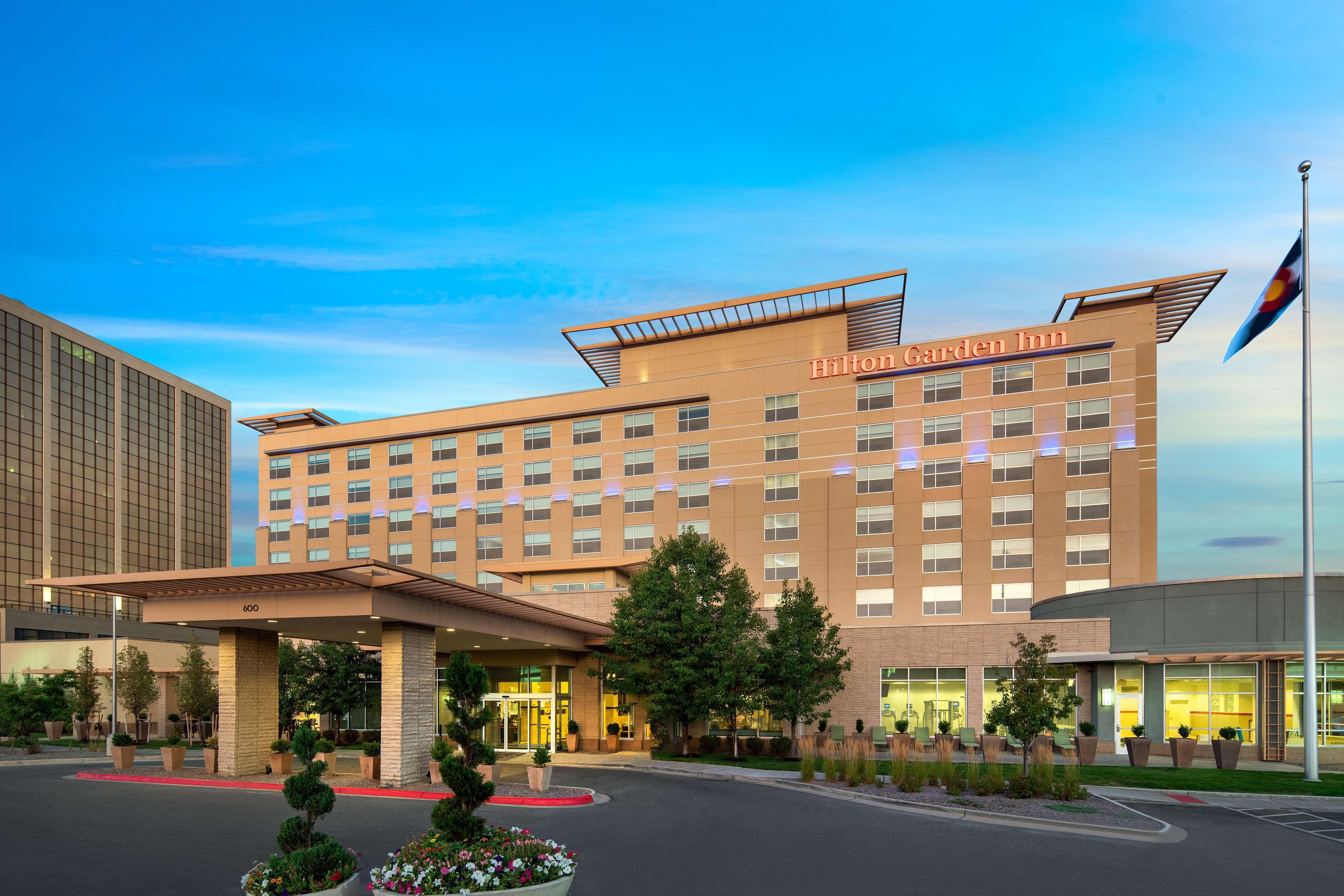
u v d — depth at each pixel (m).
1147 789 24.34
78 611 93.88
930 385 58.25
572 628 38.91
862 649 41.44
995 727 25.05
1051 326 55.75
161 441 109.81
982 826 18.73
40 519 91.19
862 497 58.50
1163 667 34.00
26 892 12.95
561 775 29.14
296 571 23.36
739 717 42.09
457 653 13.11
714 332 68.00
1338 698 30.78
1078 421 54.69
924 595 56.06
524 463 68.00
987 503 55.66
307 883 10.87
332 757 30.08
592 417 66.56
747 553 60.31
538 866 11.16
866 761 25.75
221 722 28.30
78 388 97.81
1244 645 32.12
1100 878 13.79
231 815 20.20
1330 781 25.45
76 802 22.48
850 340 69.94
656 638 36.16
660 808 21.42
